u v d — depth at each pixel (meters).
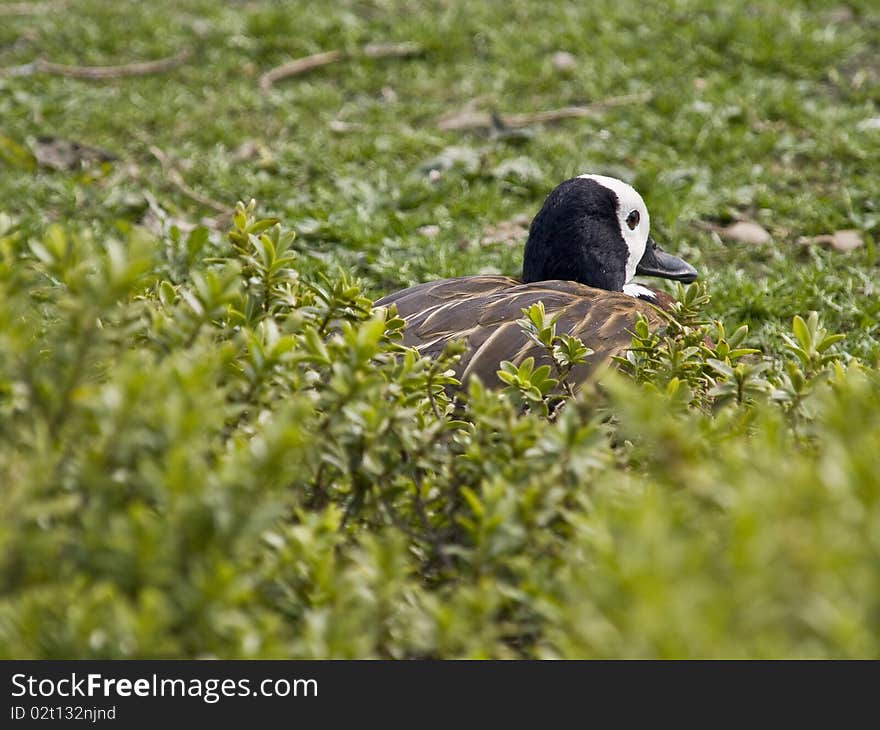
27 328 5.88
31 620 4.82
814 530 4.49
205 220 14.04
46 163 15.48
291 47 19.62
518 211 14.69
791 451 5.79
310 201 14.73
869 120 16.73
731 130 16.48
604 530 4.85
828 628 4.36
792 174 15.38
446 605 5.40
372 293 12.54
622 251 11.59
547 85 18.39
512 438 5.97
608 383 5.45
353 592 5.24
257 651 4.96
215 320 7.04
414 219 14.13
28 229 13.12
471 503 5.60
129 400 5.12
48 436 5.31
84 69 18.69
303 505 6.25
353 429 5.96
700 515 5.19
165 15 20.59
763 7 20.73
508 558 5.55
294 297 7.30
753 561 4.40
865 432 5.46
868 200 14.68
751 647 4.34
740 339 7.66
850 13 20.97
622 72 18.33
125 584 4.95
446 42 19.64
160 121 17.06
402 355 7.74
